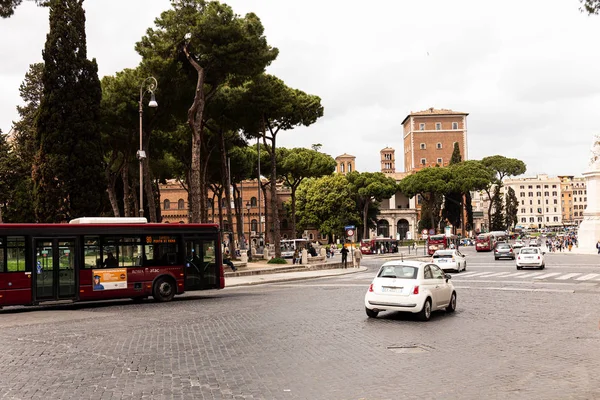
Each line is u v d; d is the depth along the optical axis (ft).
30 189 171.83
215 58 120.78
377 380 31.32
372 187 342.23
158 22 123.13
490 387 29.63
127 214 154.40
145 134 141.18
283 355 38.58
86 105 132.98
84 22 135.44
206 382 30.96
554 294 80.43
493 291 86.22
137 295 76.74
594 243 236.43
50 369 34.76
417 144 515.09
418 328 50.62
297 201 347.77
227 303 74.02
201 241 82.84
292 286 102.99
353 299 76.74
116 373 33.37
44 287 69.97
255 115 154.30
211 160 188.44
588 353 38.91
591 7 64.03
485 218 514.68
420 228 383.65
